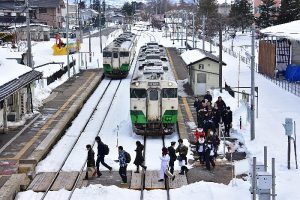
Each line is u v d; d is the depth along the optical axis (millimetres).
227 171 19109
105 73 45594
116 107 32719
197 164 20031
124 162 17859
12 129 25359
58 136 24516
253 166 13312
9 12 80062
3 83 23641
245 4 73938
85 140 24234
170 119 24734
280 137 22797
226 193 16156
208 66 35031
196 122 27078
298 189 16125
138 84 24594
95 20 122125
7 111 26156
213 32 80938
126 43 49469
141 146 18938
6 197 15625
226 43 77875
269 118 26844
